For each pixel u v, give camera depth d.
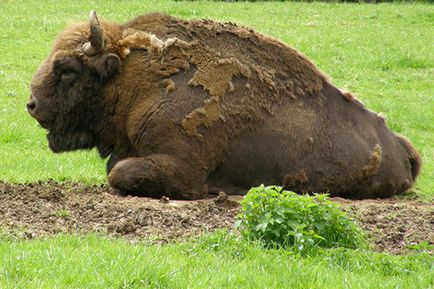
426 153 44.34
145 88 28.91
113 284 17.12
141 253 19.08
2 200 26.16
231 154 29.14
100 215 24.27
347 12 88.38
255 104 29.23
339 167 30.05
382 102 55.00
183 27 29.78
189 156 28.48
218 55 29.23
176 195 28.53
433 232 24.30
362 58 67.12
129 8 83.12
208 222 23.94
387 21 84.31
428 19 86.12
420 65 66.38
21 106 49.06
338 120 30.48
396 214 26.36
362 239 22.09
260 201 21.66
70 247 19.80
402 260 20.80
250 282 18.03
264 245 21.25
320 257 20.55
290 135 29.61
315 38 73.19
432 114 52.84
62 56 29.17
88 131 30.02
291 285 18.27
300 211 21.72
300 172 29.73
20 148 40.38
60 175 33.47
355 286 18.31
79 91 29.23
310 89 30.23
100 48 28.95
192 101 28.58
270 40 30.27
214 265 19.16
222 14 82.31
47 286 16.77
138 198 27.66
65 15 77.88
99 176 33.75
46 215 24.03
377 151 30.64
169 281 17.64
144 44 29.31
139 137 28.84
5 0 84.44
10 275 17.34
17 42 65.38
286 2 94.56
